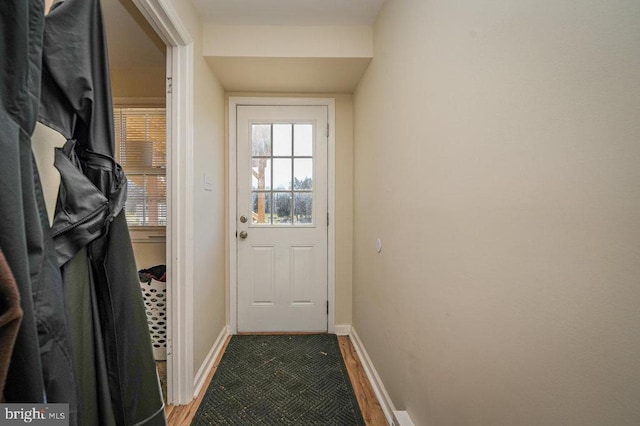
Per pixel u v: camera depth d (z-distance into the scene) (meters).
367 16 1.65
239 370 1.77
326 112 2.32
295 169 2.35
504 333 0.64
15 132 0.43
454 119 0.84
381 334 1.52
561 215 0.51
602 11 0.44
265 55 1.73
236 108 2.28
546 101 0.54
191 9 1.50
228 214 2.28
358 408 1.45
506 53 0.63
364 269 1.91
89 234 0.63
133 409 0.69
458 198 0.82
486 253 0.70
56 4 0.62
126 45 1.85
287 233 2.34
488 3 0.69
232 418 1.36
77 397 0.58
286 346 2.10
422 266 1.04
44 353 0.49
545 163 0.54
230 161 2.27
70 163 0.62
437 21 0.94
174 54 1.43
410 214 1.16
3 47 0.45
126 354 0.69
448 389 0.86
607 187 0.43
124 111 2.11
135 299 0.72
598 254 0.45
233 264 2.29
